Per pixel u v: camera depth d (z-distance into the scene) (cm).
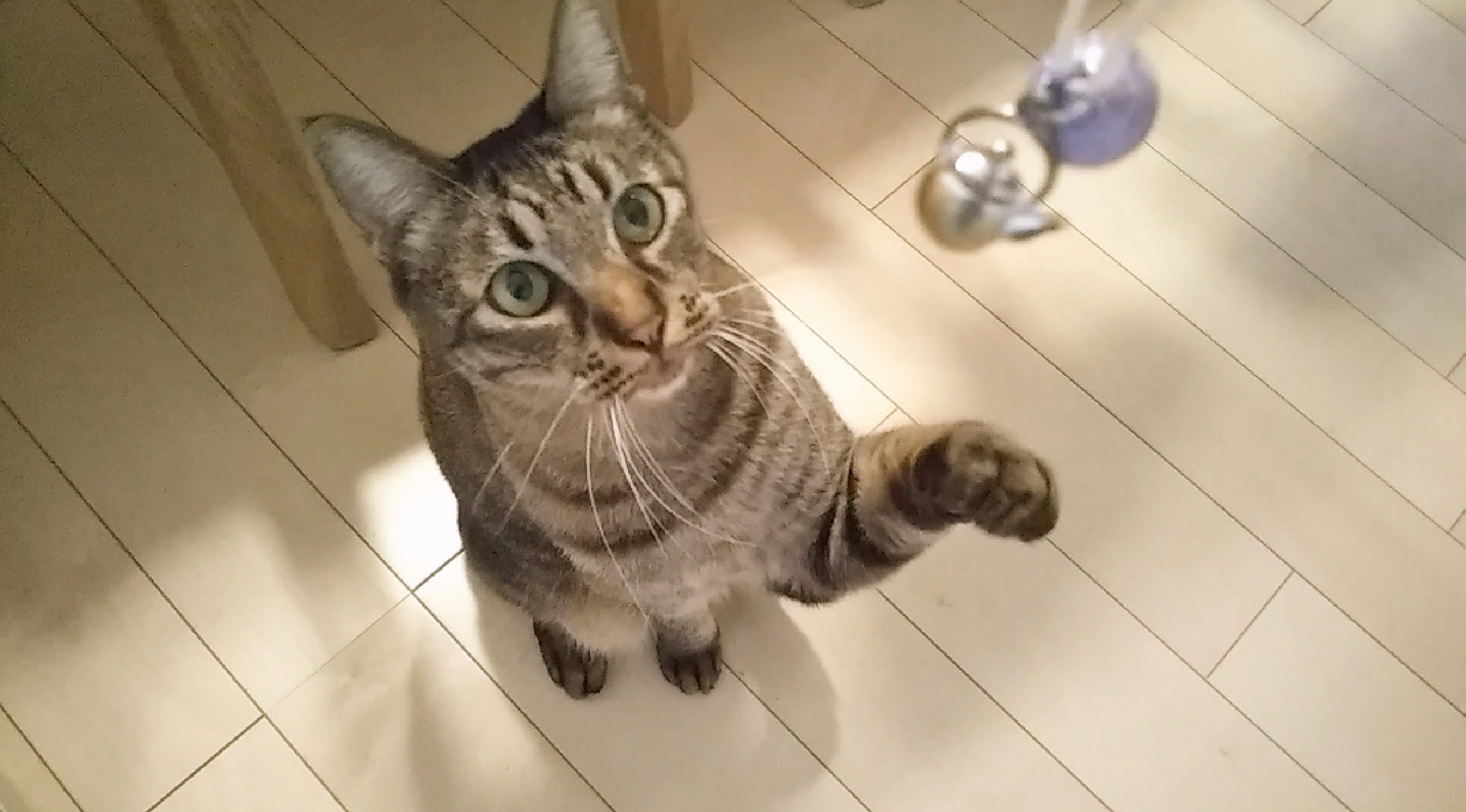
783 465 41
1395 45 67
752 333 41
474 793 53
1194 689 55
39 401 58
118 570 56
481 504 45
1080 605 56
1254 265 62
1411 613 56
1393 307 62
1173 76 66
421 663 55
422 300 37
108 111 64
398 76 65
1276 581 57
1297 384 60
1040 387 60
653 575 43
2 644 54
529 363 37
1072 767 54
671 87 62
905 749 54
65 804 52
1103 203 63
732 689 54
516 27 66
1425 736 54
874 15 67
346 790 52
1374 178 64
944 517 37
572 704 54
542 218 35
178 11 41
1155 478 58
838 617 56
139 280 60
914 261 62
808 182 63
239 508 57
